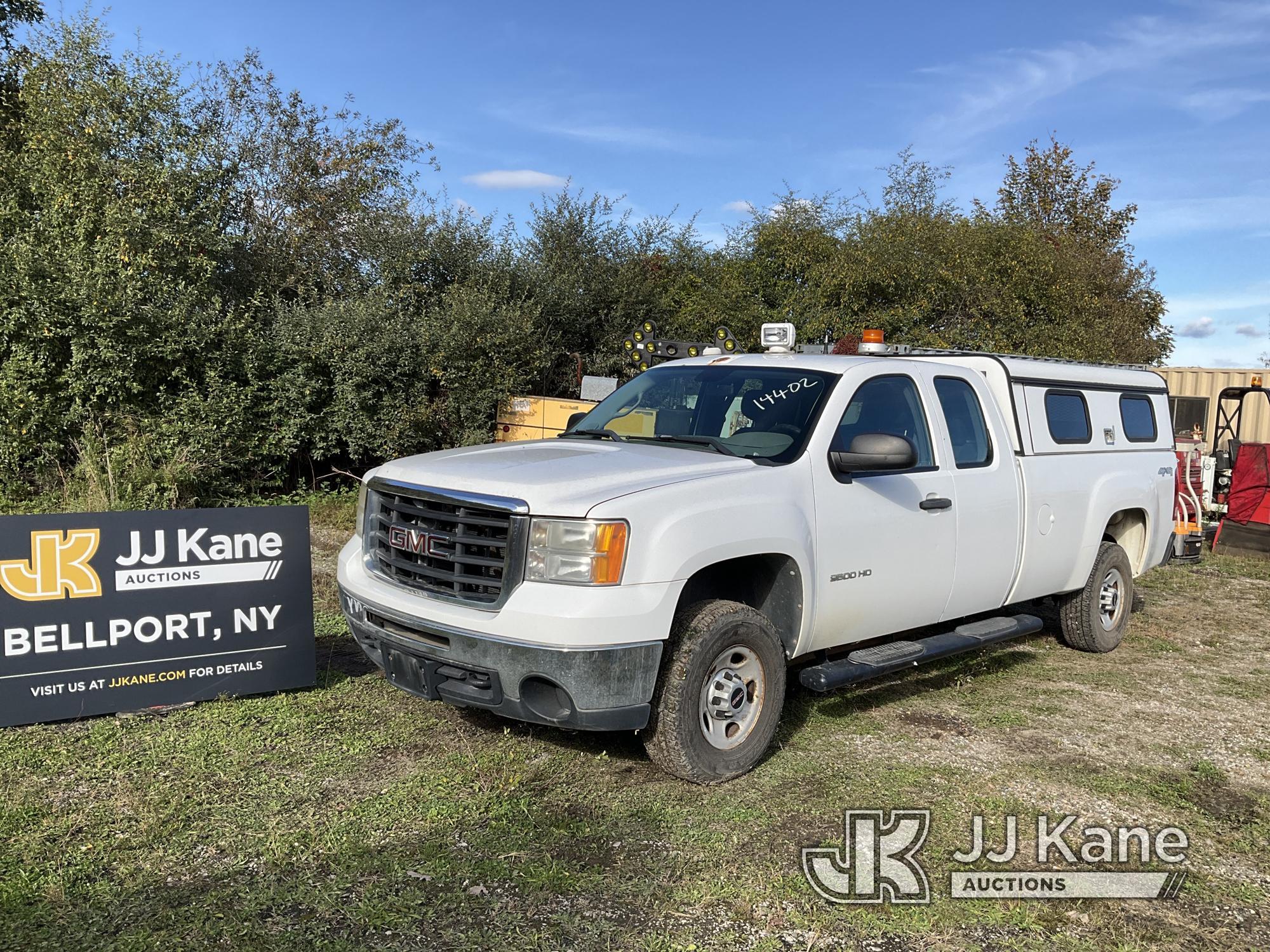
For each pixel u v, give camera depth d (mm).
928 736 4941
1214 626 7902
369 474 4637
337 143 17812
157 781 3889
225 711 4688
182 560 4691
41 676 4418
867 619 4844
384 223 17062
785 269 20281
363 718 4680
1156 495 7094
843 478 4625
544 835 3600
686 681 3939
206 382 11578
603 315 18875
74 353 10648
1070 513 6184
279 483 12258
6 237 11234
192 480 10758
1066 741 4965
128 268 11164
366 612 4320
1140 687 6051
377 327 13016
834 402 4742
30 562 4387
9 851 3295
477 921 3020
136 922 2930
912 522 4957
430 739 4469
